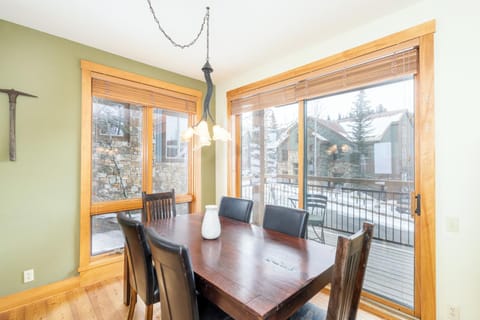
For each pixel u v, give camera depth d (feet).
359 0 5.83
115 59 8.80
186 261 3.59
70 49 7.79
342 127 7.82
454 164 5.47
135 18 6.63
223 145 11.78
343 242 3.20
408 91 6.42
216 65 9.82
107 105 8.95
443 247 5.60
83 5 6.06
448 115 5.54
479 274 5.18
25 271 6.93
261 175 10.46
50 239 7.37
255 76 10.17
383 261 6.90
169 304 4.10
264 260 4.64
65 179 7.65
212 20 6.71
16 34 6.86
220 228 6.20
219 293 3.69
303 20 6.69
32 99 7.09
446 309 5.53
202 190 11.60
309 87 8.34
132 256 5.57
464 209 5.35
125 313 6.63
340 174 7.89
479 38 5.19
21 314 6.48
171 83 10.47
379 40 6.58
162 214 8.42
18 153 6.86
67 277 7.66
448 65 5.54
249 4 5.99
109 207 8.69
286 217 6.49
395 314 6.31
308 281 3.86
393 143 6.72
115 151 9.16
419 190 6.09
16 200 6.82
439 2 5.65
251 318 3.28
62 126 7.61
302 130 8.73
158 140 10.41
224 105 11.75
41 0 5.84
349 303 3.83
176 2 5.93
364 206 7.34
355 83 7.18
